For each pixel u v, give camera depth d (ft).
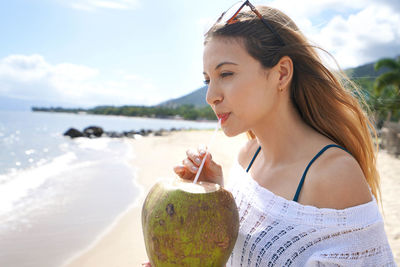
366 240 3.08
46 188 25.17
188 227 2.99
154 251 3.15
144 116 522.06
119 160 41.93
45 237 15.20
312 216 3.26
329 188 3.23
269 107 3.64
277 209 3.55
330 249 3.09
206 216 3.03
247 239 3.74
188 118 468.34
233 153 40.73
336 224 3.12
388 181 24.45
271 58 3.51
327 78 3.89
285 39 3.65
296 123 3.85
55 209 19.53
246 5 3.69
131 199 21.74
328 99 3.85
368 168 4.16
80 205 20.33
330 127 3.89
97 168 34.91
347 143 3.96
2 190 24.41
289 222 3.40
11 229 16.19
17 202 21.07
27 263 12.61
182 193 3.13
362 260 3.04
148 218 3.20
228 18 3.50
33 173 32.53
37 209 19.52
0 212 18.92
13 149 61.16
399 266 10.42
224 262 3.26
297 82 3.85
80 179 28.73
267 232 3.54
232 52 3.47
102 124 216.33
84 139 90.33
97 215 18.35
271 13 3.70
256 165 4.36
